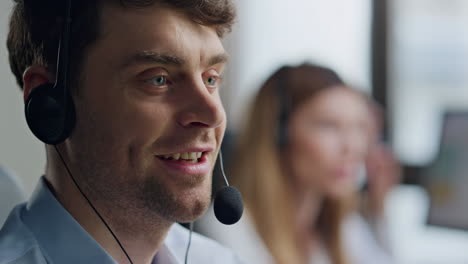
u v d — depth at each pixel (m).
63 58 0.84
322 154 1.99
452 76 2.59
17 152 1.27
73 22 0.85
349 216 2.09
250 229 1.90
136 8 0.81
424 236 2.43
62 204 0.89
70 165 0.88
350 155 2.04
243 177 1.95
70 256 0.86
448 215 2.21
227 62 0.91
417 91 2.65
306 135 1.99
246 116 2.02
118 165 0.84
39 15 0.88
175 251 1.08
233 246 1.86
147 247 0.90
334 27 2.65
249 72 2.66
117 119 0.83
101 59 0.83
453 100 2.59
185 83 0.85
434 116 2.60
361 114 2.10
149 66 0.82
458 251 2.32
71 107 0.85
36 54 0.89
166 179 0.84
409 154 2.61
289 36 2.67
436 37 2.62
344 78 2.13
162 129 0.83
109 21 0.83
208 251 1.13
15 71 0.95
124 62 0.82
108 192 0.85
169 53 0.82
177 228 1.13
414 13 2.65
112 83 0.83
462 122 2.24
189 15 0.84
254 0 2.68
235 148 2.01
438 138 2.30
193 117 0.84
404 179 2.59
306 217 2.00
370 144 2.31
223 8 0.86
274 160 1.96
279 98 2.00
